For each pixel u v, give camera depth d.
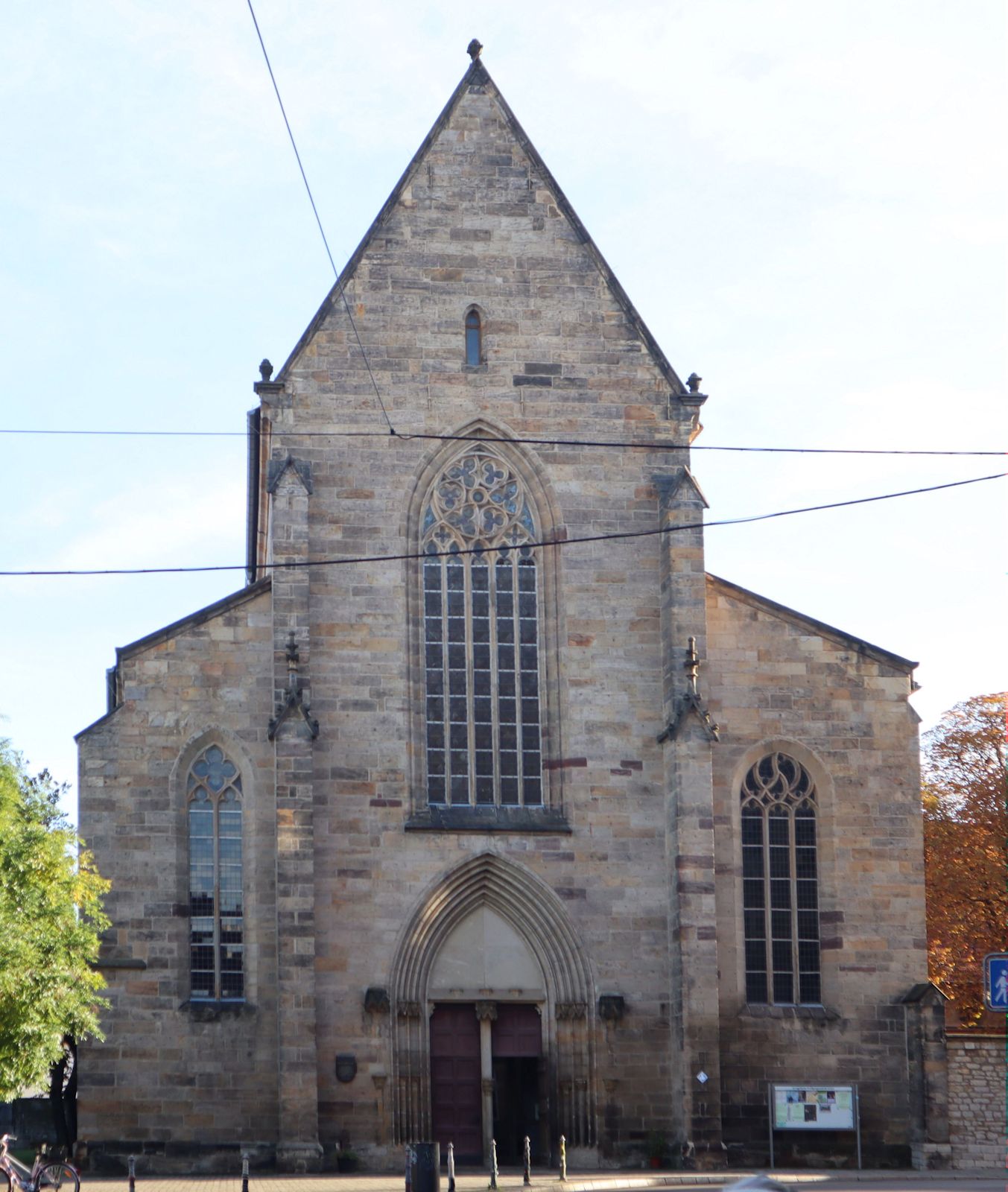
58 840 59.88
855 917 71.56
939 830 93.88
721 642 72.81
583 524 72.12
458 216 73.38
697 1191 59.06
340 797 68.50
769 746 72.44
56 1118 81.62
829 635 73.25
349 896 67.88
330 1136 66.00
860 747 72.75
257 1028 66.69
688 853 68.38
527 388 72.56
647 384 73.25
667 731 69.88
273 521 69.06
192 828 68.25
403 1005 67.50
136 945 66.75
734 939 70.62
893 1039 70.69
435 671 70.56
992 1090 69.75
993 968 31.44
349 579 70.12
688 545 71.00
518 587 71.56
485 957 69.19
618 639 71.38
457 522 71.62
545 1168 67.19
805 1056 70.12
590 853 69.69
